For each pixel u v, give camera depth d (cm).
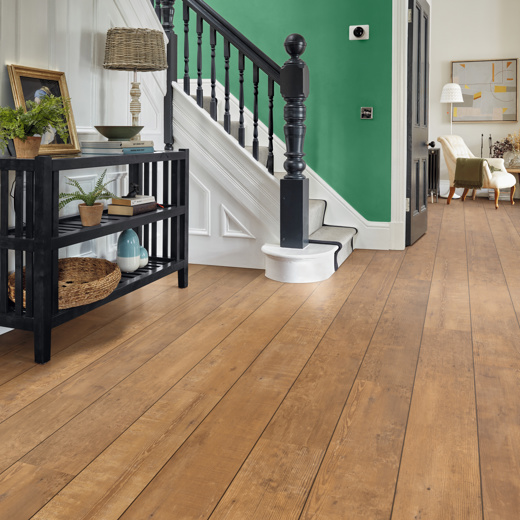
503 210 740
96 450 167
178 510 140
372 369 228
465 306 316
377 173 470
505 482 151
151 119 383
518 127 885
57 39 291
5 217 231
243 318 293
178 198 334
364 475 155
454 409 194
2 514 138
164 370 226
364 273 393
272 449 168
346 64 463
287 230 378
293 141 370
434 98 917
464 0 882
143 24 368
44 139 278
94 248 335
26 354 240
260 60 383
